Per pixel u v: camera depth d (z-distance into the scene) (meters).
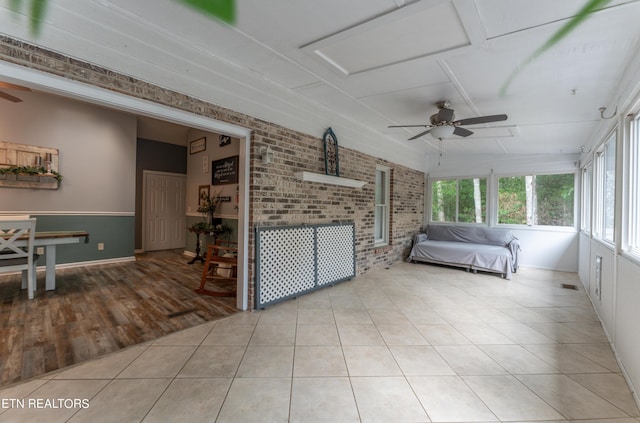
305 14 2.08
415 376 2.11
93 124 5.50
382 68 2.83
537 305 3.69
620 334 2.38
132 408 1.73
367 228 5.17
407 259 6.45
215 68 2.75
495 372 2.17
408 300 3.80
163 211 7.65
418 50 2.49
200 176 6.41
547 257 6.02
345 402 1.82
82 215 5.38
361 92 3.46
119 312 3.21
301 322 3.03
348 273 4.64
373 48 2.49
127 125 5.93
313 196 3.98
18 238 3.51
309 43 2.47
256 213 3.25
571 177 5.84
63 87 1.95
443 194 7.30
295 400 1.82
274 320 3.07
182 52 2.50
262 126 3.25
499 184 6.62
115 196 5.78
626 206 2.49
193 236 6.59
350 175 4.64
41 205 4.96
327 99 3.75
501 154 6.56
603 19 1.96
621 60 2.45
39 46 1.83
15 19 1.74
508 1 1.82
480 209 6.82
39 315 3.07
